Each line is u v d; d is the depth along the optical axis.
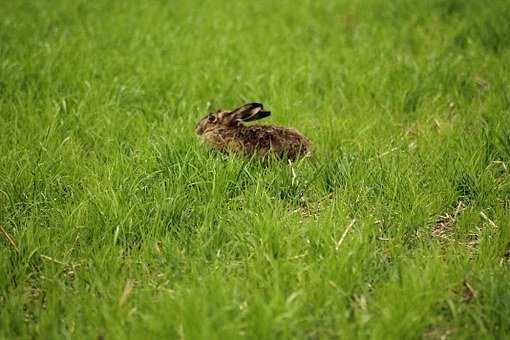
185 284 7.62
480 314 7.15
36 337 7.02
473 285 7.67
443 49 16.64
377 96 13.83
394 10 20.55
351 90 14.20
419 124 12.57
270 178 10.16
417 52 16.94
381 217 9.25
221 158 10.62
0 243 8.73
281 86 14.35
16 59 15.47
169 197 9.40
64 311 7.41
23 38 17.50
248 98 13.90
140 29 18.92
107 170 10.20
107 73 15.02
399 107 13.53
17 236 8.76
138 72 15.05
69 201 9.68
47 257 8.23
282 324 6.73
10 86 13.96
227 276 7.80
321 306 7.24
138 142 11.41
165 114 12.57
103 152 11.16
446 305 7.39
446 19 19.52
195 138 11.21
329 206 9.26
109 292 7.61
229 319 6.92
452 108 13.49
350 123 12.30
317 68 15.50
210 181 9.91
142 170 10.41
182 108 13.09
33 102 13.38
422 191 9.88
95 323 7.07
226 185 9.87
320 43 17.86
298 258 8.08
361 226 8.80
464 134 11.80
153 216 9.23
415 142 11.62
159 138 11.37
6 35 17.67
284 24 19.86
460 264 8.08
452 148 11.33
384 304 7.21
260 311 6.82
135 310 7.17
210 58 16.23
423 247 8.66
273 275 7.54
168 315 6.94
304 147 10.92
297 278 7.65
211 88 14.20
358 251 8.12
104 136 11.86
